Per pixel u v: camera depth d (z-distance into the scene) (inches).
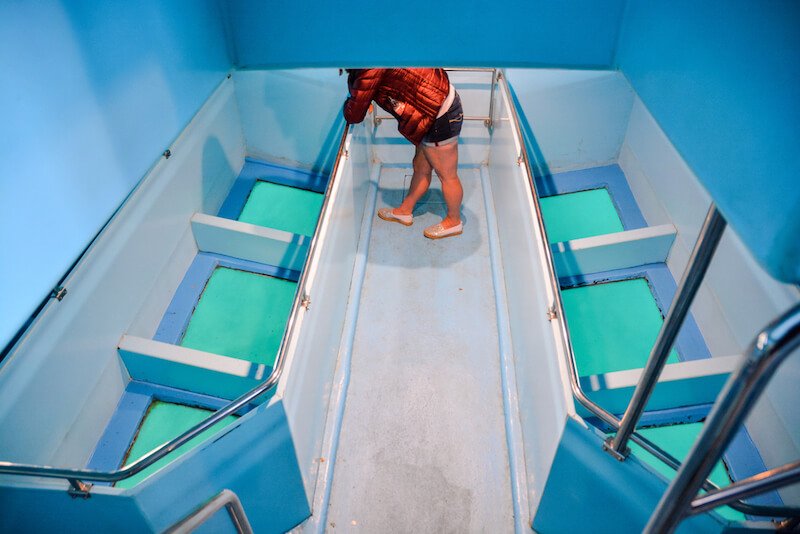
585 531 103.7
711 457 40.3
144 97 67.3
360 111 132.2
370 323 153.9
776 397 100.3
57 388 101.7
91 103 59.2
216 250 151.2
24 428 94.7
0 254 50.5
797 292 99.7
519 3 74.1
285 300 143.0
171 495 87.0
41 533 90.0
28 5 50.8
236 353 132.2
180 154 139.3
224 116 160.1
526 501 120.8
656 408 115.5
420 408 136.8
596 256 142.6
